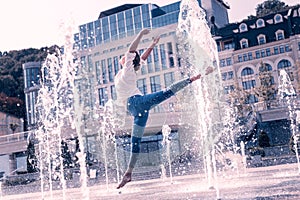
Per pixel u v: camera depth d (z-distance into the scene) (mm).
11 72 47312
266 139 21953
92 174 15477
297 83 33031
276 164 14359
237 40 38125
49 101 10930
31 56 47562
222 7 43656
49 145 11906
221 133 15570
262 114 26016
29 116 42625
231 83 36875
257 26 37906
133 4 36375
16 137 29625
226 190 5680
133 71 2947
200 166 15273
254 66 36469
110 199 6289
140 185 10047
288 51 35375
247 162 15781
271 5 43500
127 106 2961
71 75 4609
